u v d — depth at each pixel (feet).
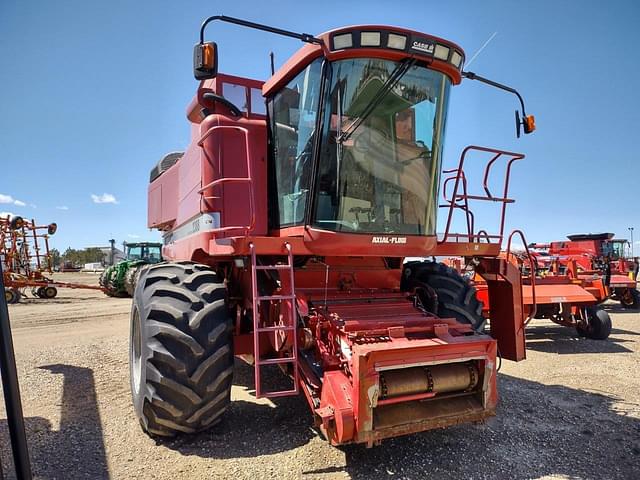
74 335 26.48
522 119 14.24
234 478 9.45
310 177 11.22
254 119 14.64
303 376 10.53
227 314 10.95
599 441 11.68
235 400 14.07
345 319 10.75
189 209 15.67
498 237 14.58
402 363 9.09
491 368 10.08
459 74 12.27
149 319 10.64
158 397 10.23
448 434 11.86
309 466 9.99
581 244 66.80
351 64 11.14
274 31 10.61
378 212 11.90
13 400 5.86
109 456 10.37
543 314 27.30
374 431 8.83
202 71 10.53
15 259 48.44
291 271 10.50
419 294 14.30
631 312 40.57
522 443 11.46
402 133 12.10
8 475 9.68
